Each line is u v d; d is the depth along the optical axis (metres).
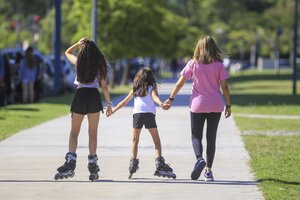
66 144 32.09
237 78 140.12
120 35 89.12
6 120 42.41
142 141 33.34
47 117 45.38
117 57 90.06
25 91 59.44
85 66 23.16
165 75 173.00
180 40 179.88
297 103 63.62
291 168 25.59
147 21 91.00
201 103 23.00
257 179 23.58
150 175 24.42
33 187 22.20
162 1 115.12
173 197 20.77
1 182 23.00
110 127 39.78
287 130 39.56
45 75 70.00
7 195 20.98
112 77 90.06
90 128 23.52
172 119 44.88
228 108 23.50
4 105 54.62
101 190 21.80
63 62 83.81
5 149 30.42
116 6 87.69
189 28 182.12
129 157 28.52
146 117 23.98
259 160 27.56
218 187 22.28
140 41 90.56
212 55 23.06
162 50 115.94
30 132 36.72
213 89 23.16
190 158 28.41
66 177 23.09
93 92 23.36
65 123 41.50
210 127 23.31
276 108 57.12
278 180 23.19
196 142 23.12
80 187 22.25
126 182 23.12
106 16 87.44
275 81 122.62
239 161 27.50
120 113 48.78
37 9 181.25
